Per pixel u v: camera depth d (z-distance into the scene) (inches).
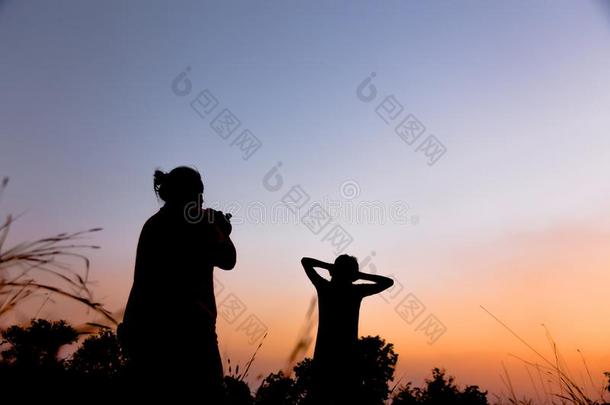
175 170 117.3
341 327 162.1
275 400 126.9
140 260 111.3
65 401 88.2
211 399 106.0
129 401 99.0
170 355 104.4
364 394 146.2
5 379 85.7
